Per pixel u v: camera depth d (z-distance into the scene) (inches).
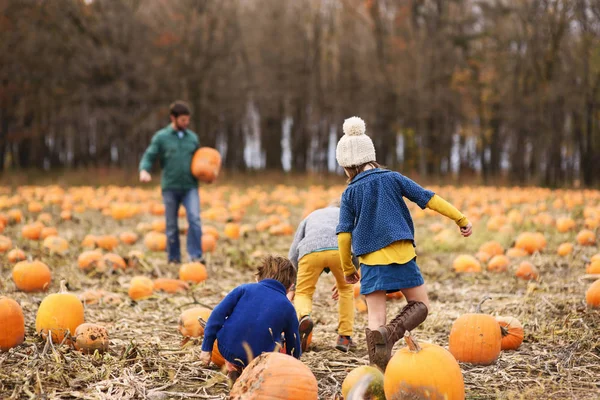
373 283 156.0
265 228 517.0
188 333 201.6
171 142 355.3
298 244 203.3
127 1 1620.3
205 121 1840.6
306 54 1913.1
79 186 1202.6
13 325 184.4
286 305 155.5
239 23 1908.2
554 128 1520.7
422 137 1654.8
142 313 247.3
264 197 839.7
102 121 1636.3
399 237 155.4
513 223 514.6
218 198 778.8
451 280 324.5
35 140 1760.6
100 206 662.5
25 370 164.2
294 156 2042.3
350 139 169.2
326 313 258.1
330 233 198.5
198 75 1653.5
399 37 1720.0
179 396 154.1
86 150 1819.6
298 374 132.9
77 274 313.7
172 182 356.8
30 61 1455.5
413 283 155.9
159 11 1676.9
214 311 155.0
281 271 162.4
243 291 157.1
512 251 384.2
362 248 158.2
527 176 1668.3
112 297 261.1
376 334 150.2
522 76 1573.6
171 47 1635.1
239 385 132.7
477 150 1900.8
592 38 1401.3
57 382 158.9
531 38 1501.0
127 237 441.7
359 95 1802.4
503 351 194.2
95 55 1483.8
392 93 1721.2
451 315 246.5
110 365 173.0
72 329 196.5
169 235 362.3
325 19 1930.4
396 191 162.2
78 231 496.1
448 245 430.3
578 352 187.8
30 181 1227.2
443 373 137.9
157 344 193.3
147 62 1562.5
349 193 164.1
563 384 162.1
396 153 1793.8
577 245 421.1
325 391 159.8
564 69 1467.8
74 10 1507.1
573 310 235.1
